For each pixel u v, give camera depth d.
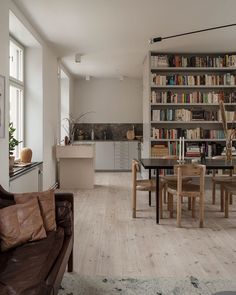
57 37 5.34
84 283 2.52
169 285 2.48
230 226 4.06
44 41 5.51
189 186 4.33
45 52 5.62
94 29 4.95
